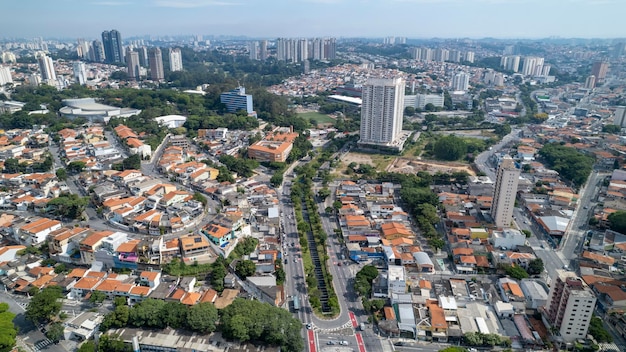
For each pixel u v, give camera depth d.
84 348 197.38
